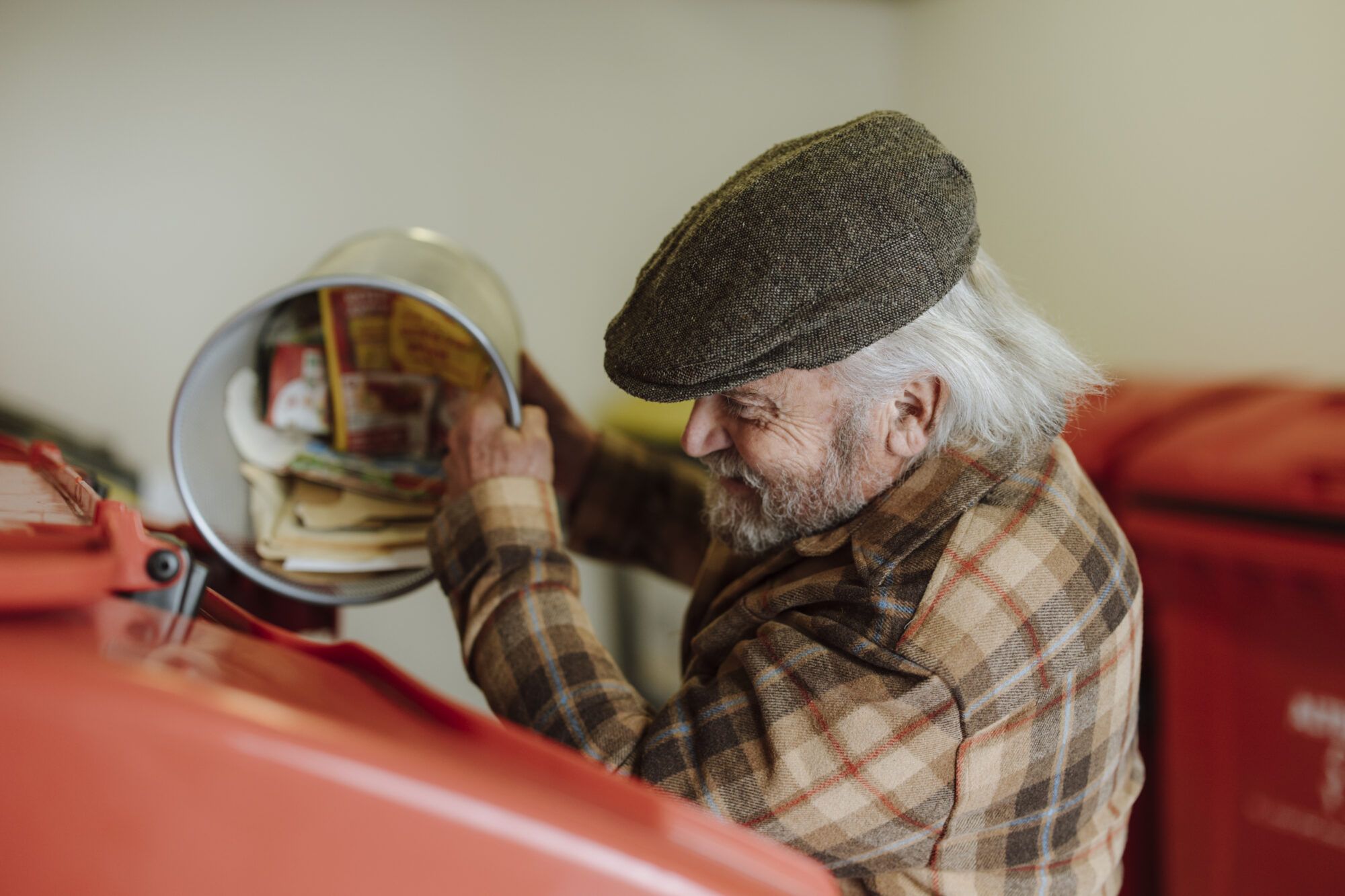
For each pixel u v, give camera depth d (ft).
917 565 2.37
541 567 2.91
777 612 2.62
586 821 1.07
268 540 3.10
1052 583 2.37
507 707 2.74
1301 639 3.93
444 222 6.18
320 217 5.93
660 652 6.85
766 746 2.33
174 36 5.44
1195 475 4.17
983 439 2.50
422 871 1.00
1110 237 5.89
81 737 0.86
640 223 6.60
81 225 5.49
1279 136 5.00
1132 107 5.67
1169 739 4.36
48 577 1.18
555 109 6.24
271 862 0.94
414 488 3.37
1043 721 2.36
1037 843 2.50
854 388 2.43
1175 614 4.26
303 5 5.64
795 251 2.21
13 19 5.14
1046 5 6.03
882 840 2.34
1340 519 3.77
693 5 6.37
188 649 1.28
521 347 3.98
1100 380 2.87
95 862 0.90
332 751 0.94
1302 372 5.00
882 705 2.27
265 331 3.19
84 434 5.67
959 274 2.34
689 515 4.03
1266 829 4.13
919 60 6.82
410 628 6.58
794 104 6.75
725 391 2.33
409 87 5.93
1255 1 5.01
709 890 1.12
